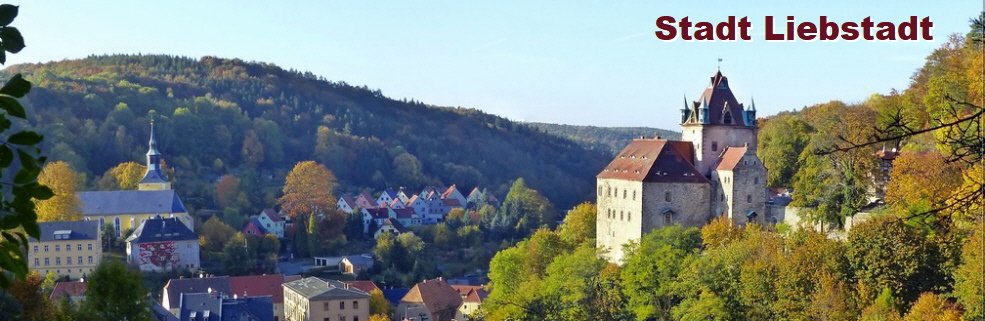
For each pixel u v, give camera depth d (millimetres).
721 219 105875
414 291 164875
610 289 104375
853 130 100812
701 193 116312
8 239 15125
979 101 71312
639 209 115188
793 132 126938
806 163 110688
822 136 105875
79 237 177625
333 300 150500
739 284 88750
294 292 159750
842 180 102062
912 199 78062
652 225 115188
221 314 146625
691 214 116062
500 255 127812
